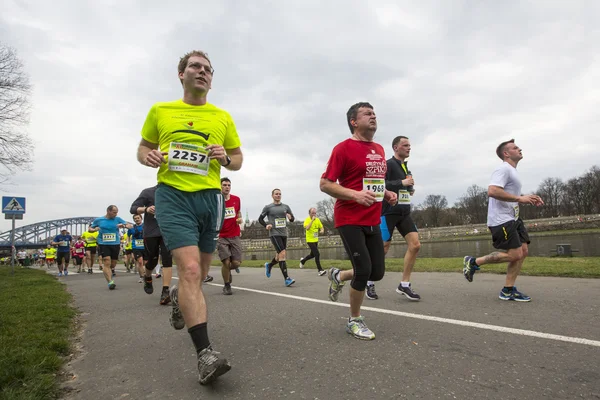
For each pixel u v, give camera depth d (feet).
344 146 10.91
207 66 9.34
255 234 318.86
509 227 14.74
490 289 17.58
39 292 24.67
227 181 20.94
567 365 7.58
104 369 8.95
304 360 8.61
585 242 113.80
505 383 6.82
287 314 13.89
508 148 15.66
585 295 14.90
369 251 10.98
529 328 10.36
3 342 10.94
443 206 374.63
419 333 10.37
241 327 12.22
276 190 25.35
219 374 7.14
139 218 33.99
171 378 8.04
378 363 8.14
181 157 8.55
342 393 6.71
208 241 9.20
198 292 7.73
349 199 10.08
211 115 9.34
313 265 42.11
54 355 9.66
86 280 37.68
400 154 17.83
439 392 6.56
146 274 22.24
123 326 13.78
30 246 364.99
